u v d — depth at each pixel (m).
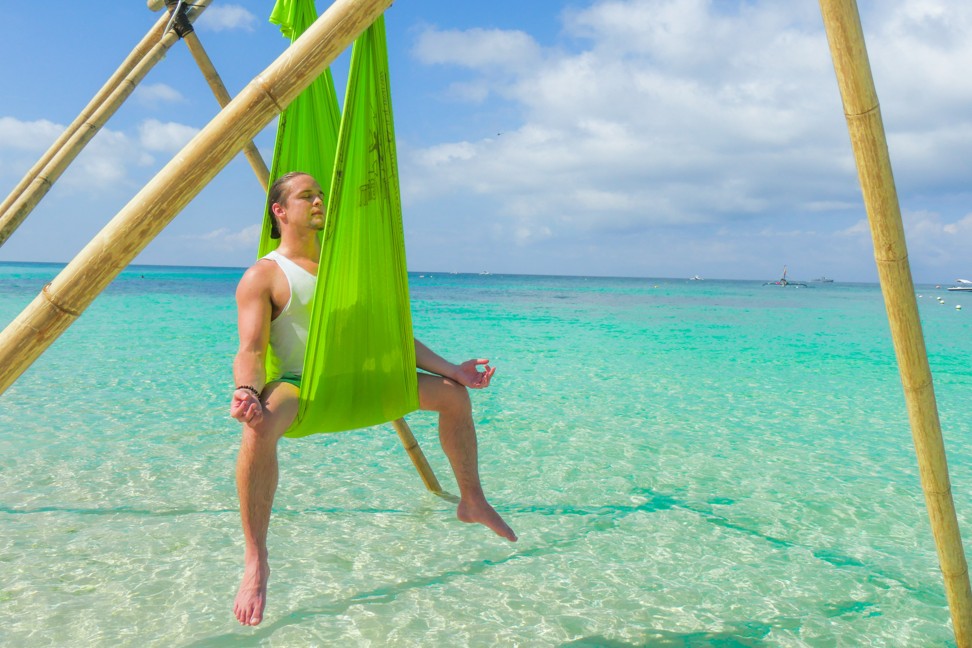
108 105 5.21
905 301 2.44
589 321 22.80
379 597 3.46
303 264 2.99
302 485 5.20
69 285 2.05
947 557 2.75
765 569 3.88
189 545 4.01
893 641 3.13
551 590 3.58
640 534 4.37
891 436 7.04
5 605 3.26
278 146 3.68
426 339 16.06
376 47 2.77
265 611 3.28
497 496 5.05
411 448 4.93
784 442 6.72
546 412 7.90
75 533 4.14
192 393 8.39
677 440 6.73
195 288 39.72
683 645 3.06
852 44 2.19
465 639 3.07
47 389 8.41
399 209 2.97
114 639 2.99
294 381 2.90
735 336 18.08
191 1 4.29
